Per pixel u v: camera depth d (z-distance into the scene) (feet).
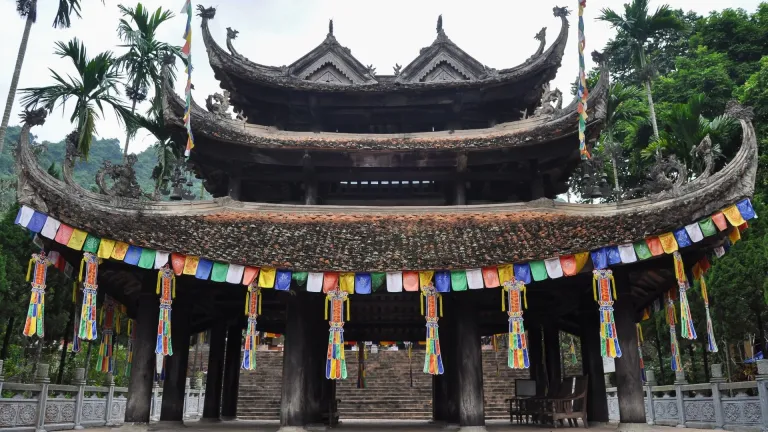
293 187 68.08
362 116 72.49
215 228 52.49
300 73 73.56
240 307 68.03
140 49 89.51
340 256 48.70
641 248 44.01
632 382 46.26
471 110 72.74
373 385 105.70
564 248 46.06
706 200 43.39
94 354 93.20
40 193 42.47
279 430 48.29
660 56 168.04
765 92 97.96
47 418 52.42
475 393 49.11
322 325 65.62
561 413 53.47
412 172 65.10
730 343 72.54
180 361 57.31
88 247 42.93
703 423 54.13
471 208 61.98
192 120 59.11
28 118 43.91
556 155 61.62
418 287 46.44
